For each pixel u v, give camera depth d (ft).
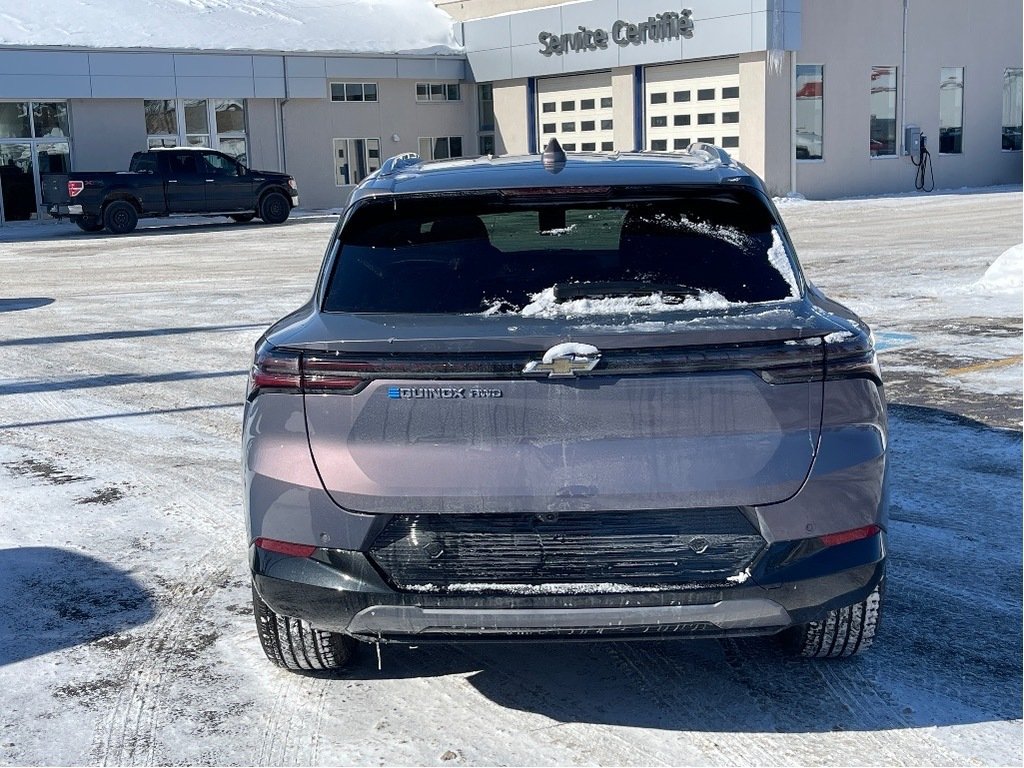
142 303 46.93
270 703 11.90
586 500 9.80
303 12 122.21
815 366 10.00
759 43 93.71
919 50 106.83
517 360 9.72
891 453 20.44
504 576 10.04
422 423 9.92
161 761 10.78
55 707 11.96
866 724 11.04
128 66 99.60
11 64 94.79
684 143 102.89
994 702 11.43
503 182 11.71
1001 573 14.90
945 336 31.73
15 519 18.56
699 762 10.41
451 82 121.49
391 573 10.16
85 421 25.68
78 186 85.61
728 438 9.87
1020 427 21.88
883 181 106.22
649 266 11.12
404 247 11.50
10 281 57.47
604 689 11.97
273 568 10.42
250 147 108.47
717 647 12.89
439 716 11.50
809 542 10.09
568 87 112.78
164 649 13.37
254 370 10.61
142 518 18.44
